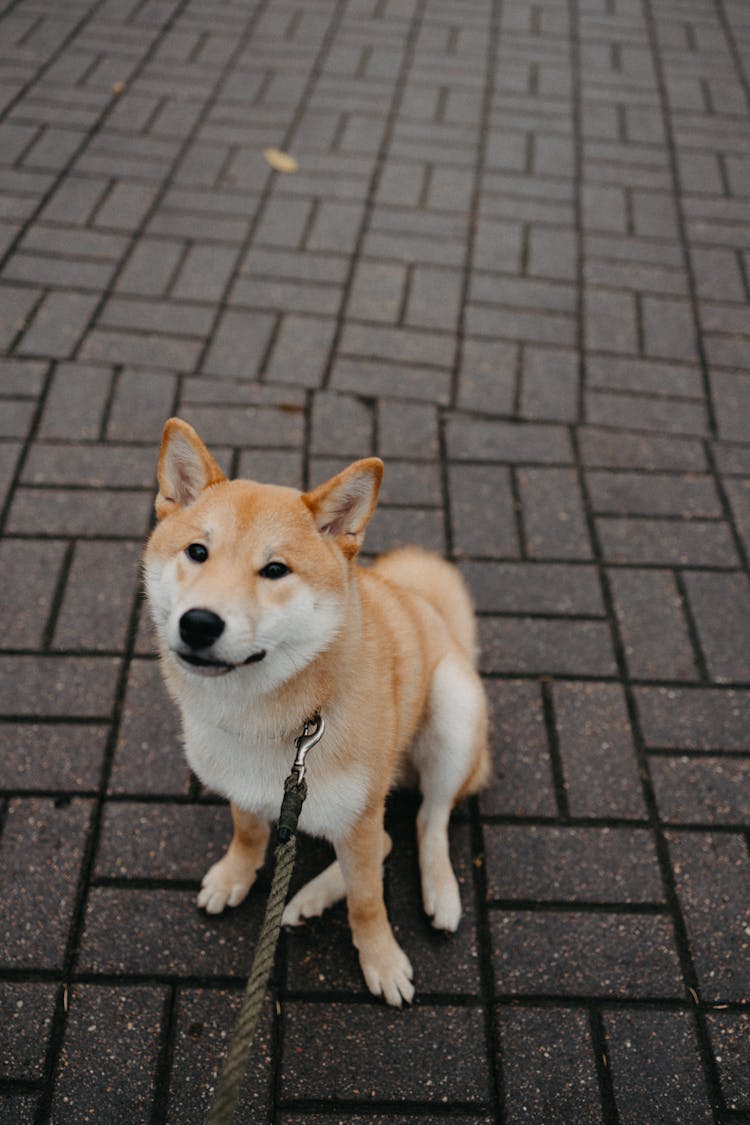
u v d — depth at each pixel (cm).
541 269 204
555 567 159
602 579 159
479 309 195
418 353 187
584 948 125
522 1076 117
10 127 221
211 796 134
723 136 239
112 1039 117
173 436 110
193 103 233
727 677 149
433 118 236
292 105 235
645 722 144
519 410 180
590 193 221
